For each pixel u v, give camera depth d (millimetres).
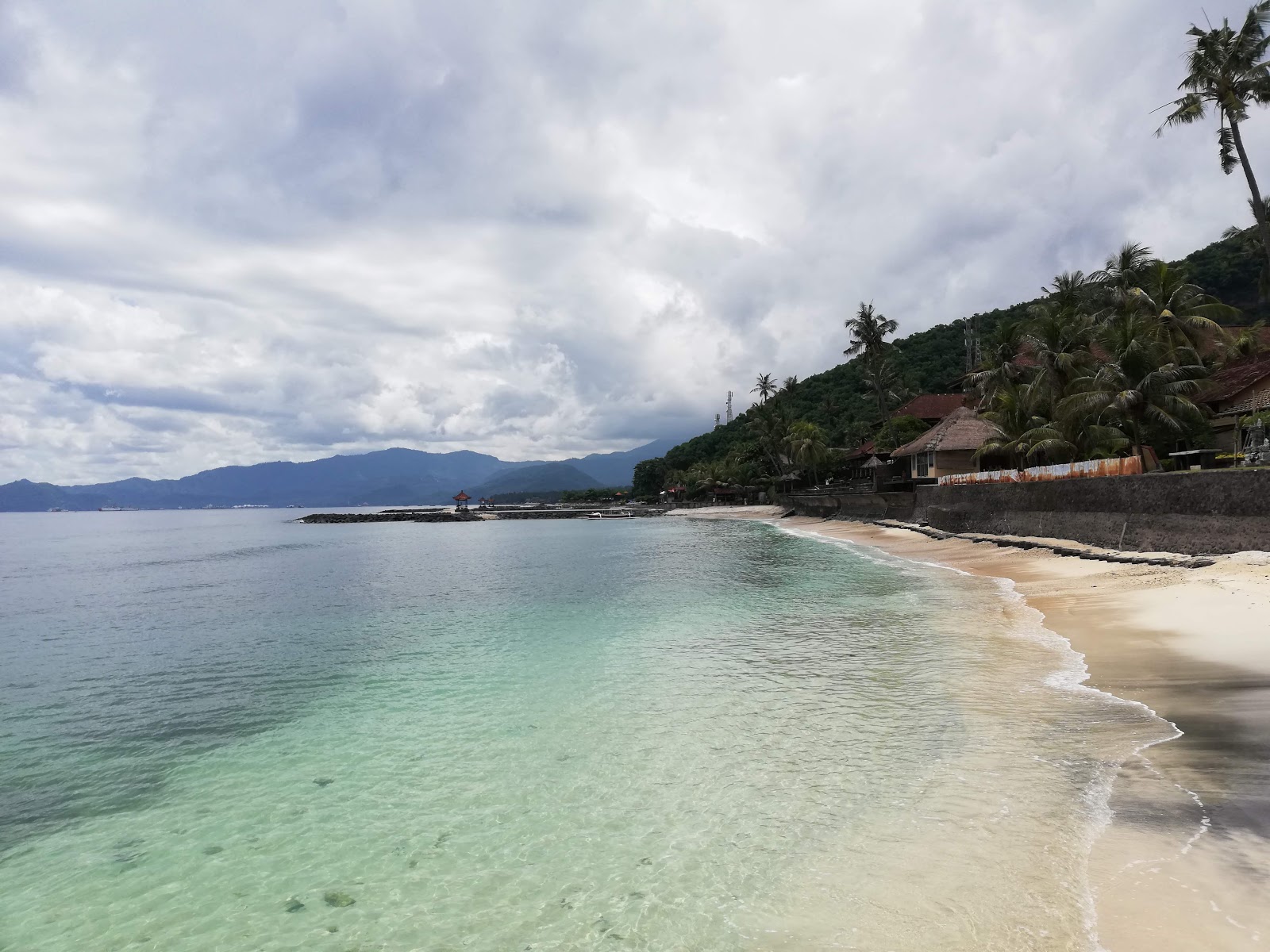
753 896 5402
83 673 14758
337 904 5875
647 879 5824
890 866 5602
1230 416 30438
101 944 5535
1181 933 4332
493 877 6074
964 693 9953
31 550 62625
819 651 13438
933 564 27078
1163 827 5684
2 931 5742
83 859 6863
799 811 6750
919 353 93875
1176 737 7570
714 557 35844
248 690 13031
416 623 19500
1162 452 31344
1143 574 18031
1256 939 4199
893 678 11164
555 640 16078
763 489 98125
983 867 5414
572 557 40156
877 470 56938
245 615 22266
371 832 7094
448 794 7867
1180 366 32562
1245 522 17781
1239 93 26672
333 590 28141
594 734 9469
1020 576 21609
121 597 27625
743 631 15797
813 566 29125
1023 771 7117
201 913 5867
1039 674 10648
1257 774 6441
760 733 9008
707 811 6945
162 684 13688
